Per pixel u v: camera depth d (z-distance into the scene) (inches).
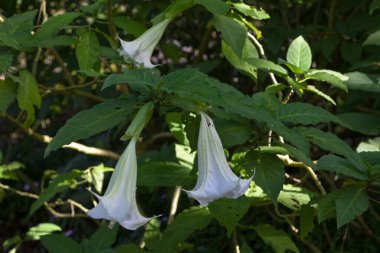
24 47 87.3
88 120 60.6
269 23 123.7
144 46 81.3
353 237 146.3
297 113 72.0
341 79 85.4
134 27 99.2
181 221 89.3
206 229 160.6
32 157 215.5
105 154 115.8
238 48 82.3
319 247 143.3
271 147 73.4
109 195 59.7
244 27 85.1
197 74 58.9
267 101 76.0
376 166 69.9
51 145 59.0
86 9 97.3
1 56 80.0
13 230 201.5
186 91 57.7
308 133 71.0
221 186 61.1
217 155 62.1
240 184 60.7
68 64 128.0
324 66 131.3
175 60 136.4
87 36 94.3
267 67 81.4
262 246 145.8
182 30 152.2
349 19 124.3
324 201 72.6
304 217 85.2
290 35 122.8
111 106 62.1
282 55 140.4
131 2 126.9
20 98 87.2
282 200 87.7
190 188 88.5
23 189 206.7
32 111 89.0
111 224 60.0
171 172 88.9
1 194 120.6
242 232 150.6
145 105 61.6
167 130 158.4
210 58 152.7
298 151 72.1
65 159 203.9
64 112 190.2
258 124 74.2
